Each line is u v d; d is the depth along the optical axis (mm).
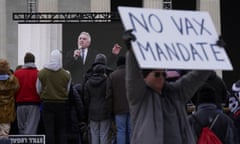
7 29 54594
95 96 22031
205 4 54969
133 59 10508
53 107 21453
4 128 21203
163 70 11078
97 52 27750
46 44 29422
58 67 21438
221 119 14242
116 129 21844
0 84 20938
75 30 28500
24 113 21781
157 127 10867
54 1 52844
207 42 10547
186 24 10594
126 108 21266
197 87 11289
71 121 22000
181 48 10336
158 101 11000
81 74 26797
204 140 13852
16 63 54281
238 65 62562
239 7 64375
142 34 10227
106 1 53062
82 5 54625
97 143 22344
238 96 20453
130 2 61344
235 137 14648
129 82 10688
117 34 28375
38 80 21469
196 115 14273
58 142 21703
